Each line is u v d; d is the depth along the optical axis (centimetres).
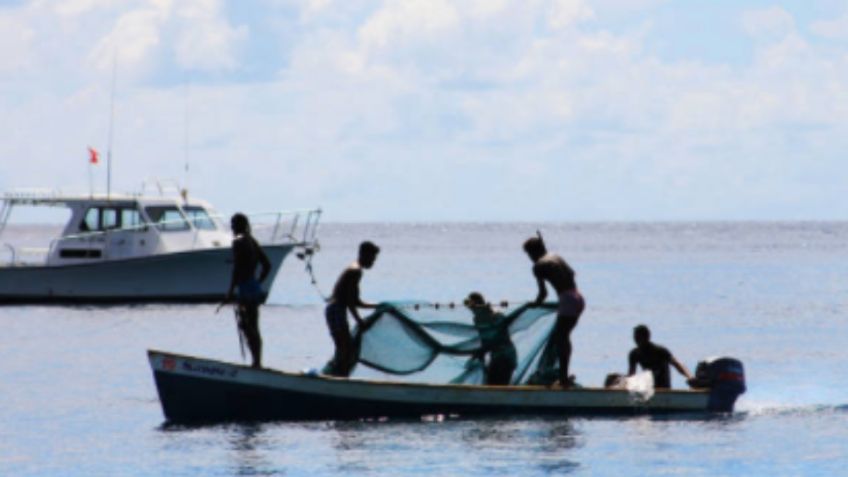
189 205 14075
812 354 10444
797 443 6041
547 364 6744
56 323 12562
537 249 6625
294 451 5791
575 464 5556
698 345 11262
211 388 6456
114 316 13188
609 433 6206
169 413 6500
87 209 13862
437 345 6756
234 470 5441
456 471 5394
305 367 9425
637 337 6844
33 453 5891
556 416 6594
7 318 12975
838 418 6756
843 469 5491
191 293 14000
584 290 19975
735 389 6762
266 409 6462
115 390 8069
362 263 6669
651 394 6644
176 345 10925
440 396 6519
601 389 6612
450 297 17925
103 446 6025
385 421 6481
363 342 6762
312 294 19275
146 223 13800
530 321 6744
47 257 13925
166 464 5588
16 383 8419
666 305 16388
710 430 6366
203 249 13750
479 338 6744
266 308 15712
